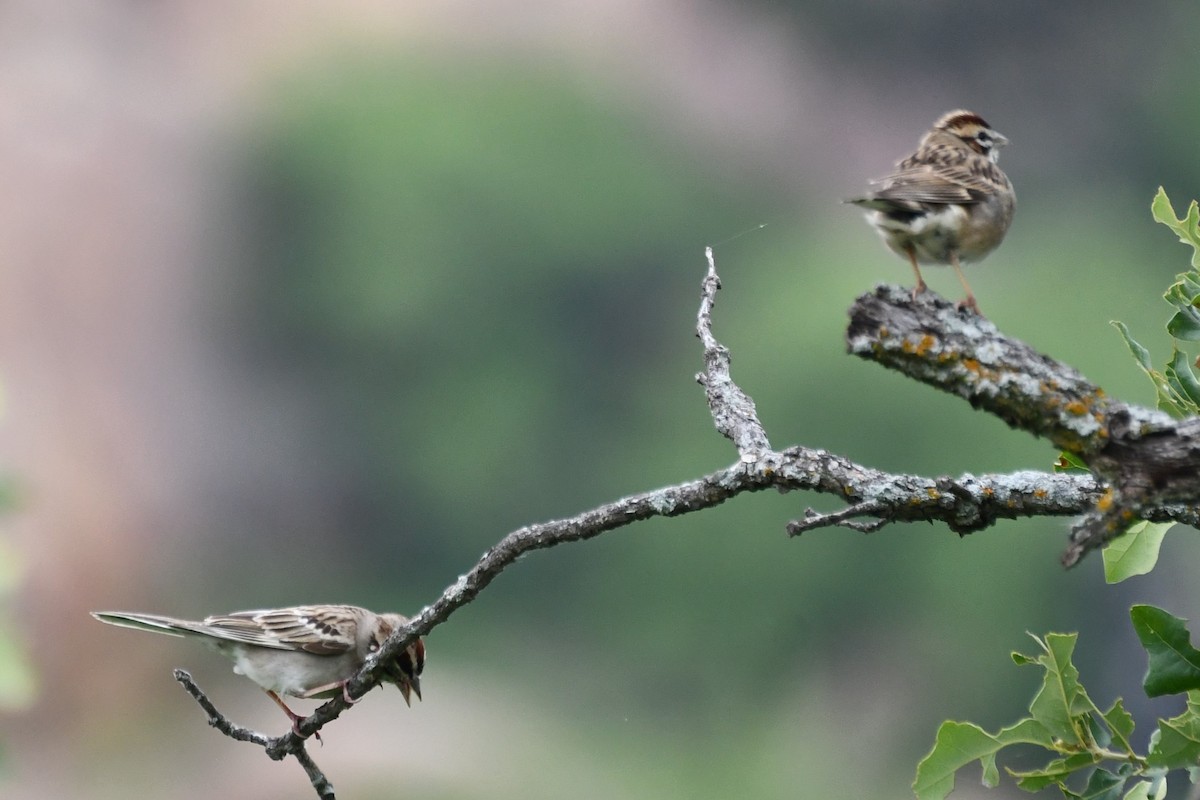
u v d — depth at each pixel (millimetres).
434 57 35062
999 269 31672
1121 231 33688
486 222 33375
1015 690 24078
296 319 32719
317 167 33406
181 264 31844
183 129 33312
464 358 32844
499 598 26062
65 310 29922
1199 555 19969
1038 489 3732
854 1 35781
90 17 33062
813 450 3779
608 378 32781
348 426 32031
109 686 19672
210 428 30469
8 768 8086
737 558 25828
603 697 24250
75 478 26953
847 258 32406
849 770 23641
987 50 35844
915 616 24688
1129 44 35406
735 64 36000
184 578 27938
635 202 33812
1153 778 3684
